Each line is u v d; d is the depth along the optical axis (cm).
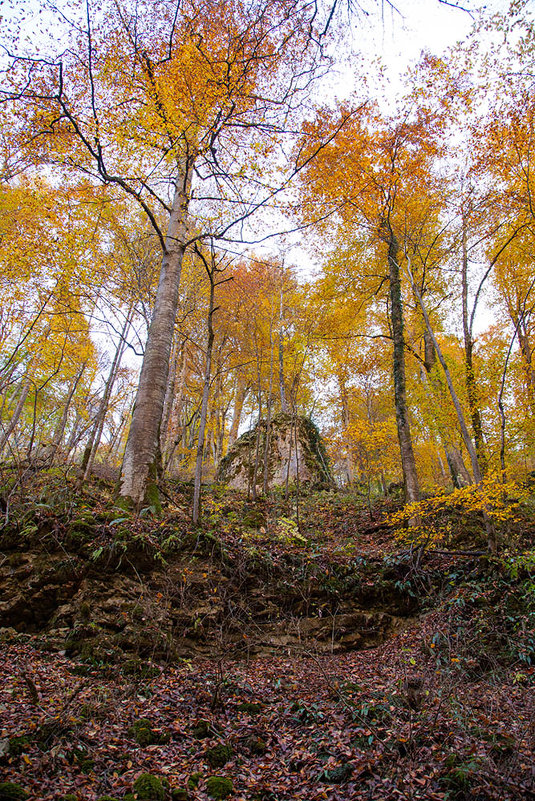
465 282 971
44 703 354
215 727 374
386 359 1425
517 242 942
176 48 650
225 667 522
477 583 694
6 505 613
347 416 1783
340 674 534
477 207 922
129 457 755
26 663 425
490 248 977
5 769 262
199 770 316
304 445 1673
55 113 599
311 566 738
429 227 1073
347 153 938
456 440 1068
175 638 545
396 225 1070
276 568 718
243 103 655
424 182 999
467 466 1248
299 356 1470
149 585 580
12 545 569
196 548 651
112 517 650
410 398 1198
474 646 548
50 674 416
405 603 734
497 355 927
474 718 371
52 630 501
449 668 487
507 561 684
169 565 614
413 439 1349
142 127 611
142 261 1077
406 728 358
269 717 405
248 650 568
